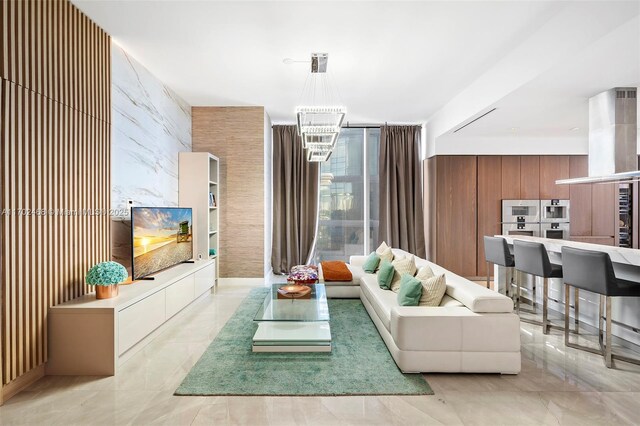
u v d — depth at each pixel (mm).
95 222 3191
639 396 2328
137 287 3262
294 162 6734
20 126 2377
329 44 3586
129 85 3838
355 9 2977
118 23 3207
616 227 6168
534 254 3570
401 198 6734
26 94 2438
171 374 2625
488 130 5508
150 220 3766
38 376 2566
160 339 3334
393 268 4059
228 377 2555
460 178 6184
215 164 5703
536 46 3238
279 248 6656
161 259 4012
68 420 2057
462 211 6203
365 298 4371
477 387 2439
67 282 2816
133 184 3930
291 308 3289
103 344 2617
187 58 3926
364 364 2777
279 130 6715
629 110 3520
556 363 2830
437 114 6055
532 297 4484
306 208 6781
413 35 3383
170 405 2207
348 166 7047
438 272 3729
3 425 2012
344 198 7043
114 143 3559
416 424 2021
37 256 2520
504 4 2855
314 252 6898
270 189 6617
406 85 4738
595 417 2092
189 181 5219
